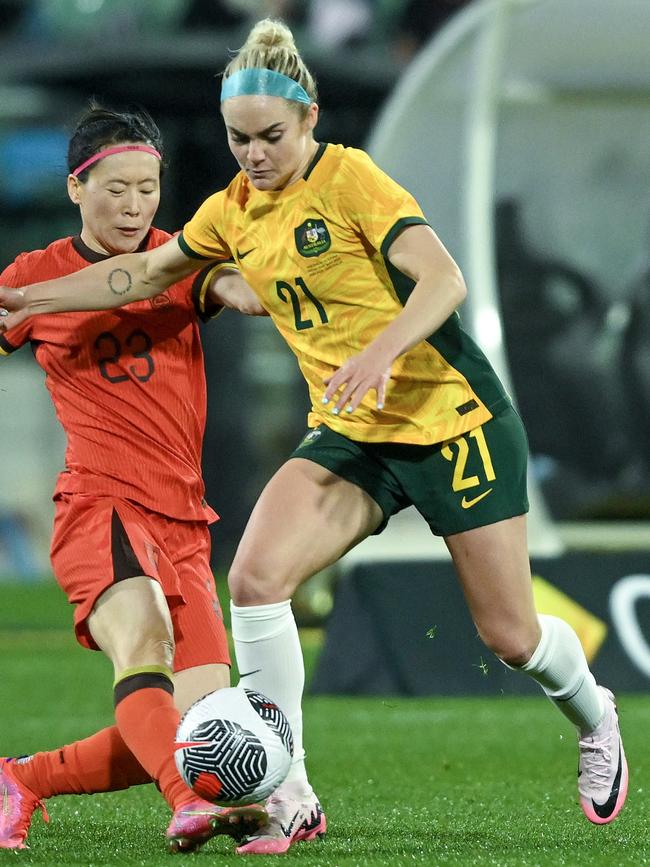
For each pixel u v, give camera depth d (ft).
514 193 130.21
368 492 49.39
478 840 50.47
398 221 46.11
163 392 50.19
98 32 229.45
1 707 99.81
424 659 99.09
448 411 48.80
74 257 51.67
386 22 235.20
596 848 48.44
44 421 237.86
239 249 48.62
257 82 45.68
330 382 43.80
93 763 48.01
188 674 49.24
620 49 126.00
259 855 46.73
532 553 102.12
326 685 99.25
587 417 132.46
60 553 48.62
